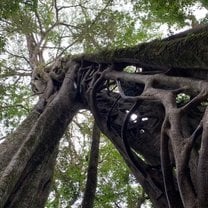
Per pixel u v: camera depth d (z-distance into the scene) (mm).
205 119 4207
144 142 7203
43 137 8031
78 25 13750
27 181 7336
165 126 4852
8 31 13000
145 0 10242
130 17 12914
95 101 8367
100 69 8523
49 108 8609
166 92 5410
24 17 12914
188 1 9648
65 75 9883
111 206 12844
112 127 7875
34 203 7473
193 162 4695
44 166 7871
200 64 4930
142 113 7289
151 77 6121
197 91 5023
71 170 12500
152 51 6039
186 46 5098
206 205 3852
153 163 6953
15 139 8031
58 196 12391
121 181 13078
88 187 8656
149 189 6172
